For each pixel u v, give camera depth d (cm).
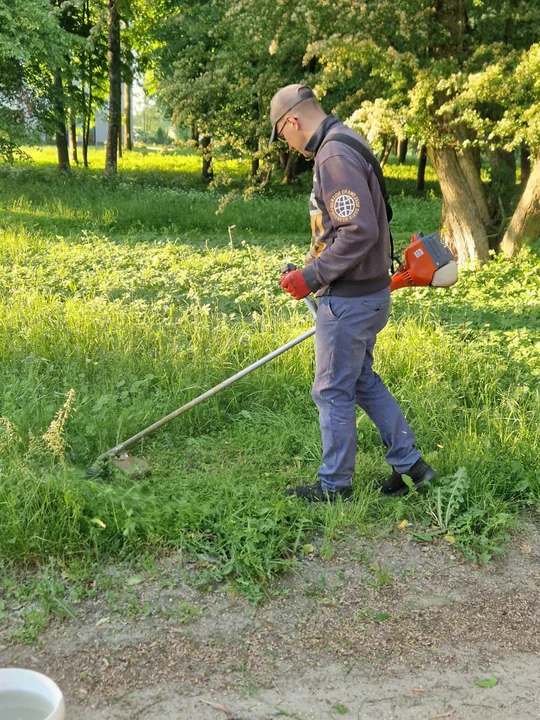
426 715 241
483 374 525
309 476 394
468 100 912
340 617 290
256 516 342
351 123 992
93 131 5106
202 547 320
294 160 2297
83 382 500
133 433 427
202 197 1770
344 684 254
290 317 641
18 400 450
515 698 250
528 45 1112
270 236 1371
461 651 273
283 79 1232
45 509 323
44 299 690
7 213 1334
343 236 326
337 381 356
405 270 357
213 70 1266
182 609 287
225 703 243
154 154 3875
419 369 533
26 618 277
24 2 1585
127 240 1175
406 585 312
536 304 777
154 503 337
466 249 1044
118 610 287
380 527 352
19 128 1942
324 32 1012
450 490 363
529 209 987
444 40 1020
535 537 354
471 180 1032
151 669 257
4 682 215
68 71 2002
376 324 354
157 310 664
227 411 479
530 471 393
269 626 282
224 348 542
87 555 312
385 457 380
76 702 241
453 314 720
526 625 290
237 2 1132
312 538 341
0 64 1838
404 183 2730
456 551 338
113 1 2075
